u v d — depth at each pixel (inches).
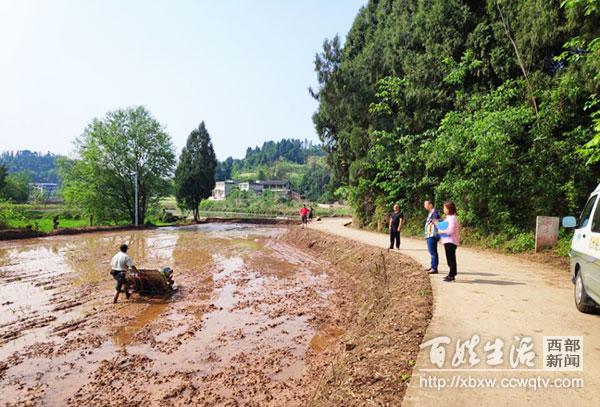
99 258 746.2
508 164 537.6
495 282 339.9
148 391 237.5
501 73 590.2
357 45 1105.4
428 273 378.9
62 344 315.9
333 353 286.0
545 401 144.3
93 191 1567.4
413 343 203.3
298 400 221.0
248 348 302.8
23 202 3041.3
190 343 314.8
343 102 895.7
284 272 611.2
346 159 979.9
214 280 552.7
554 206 517.7
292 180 4896.7
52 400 229.0
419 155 699.4
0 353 298.8
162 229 1497.3
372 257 546.6
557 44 507.5
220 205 3363.7
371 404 150.7
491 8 595.5
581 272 246.4
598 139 317.7
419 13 764.0
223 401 223.5
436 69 705.0
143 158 1704.0
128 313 398.0
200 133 2047.2
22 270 624.4
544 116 506.3
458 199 626.2
